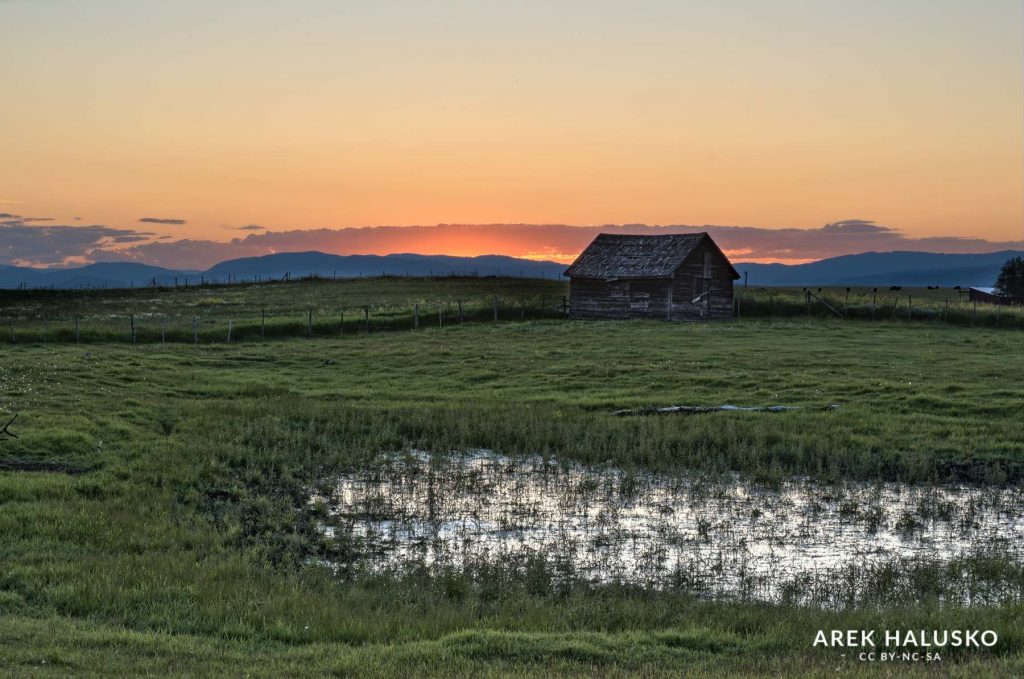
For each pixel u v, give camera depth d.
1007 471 32.12
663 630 16.56
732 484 30.62
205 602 17.67
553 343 61.16
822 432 36.44
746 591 20.20
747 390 45.31
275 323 66.38
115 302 94.62
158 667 13.84
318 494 28.75
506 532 25.06
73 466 29.72
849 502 28.42
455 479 30.91
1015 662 14.52
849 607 18.67
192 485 28.66
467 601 18.39
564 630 16.61
